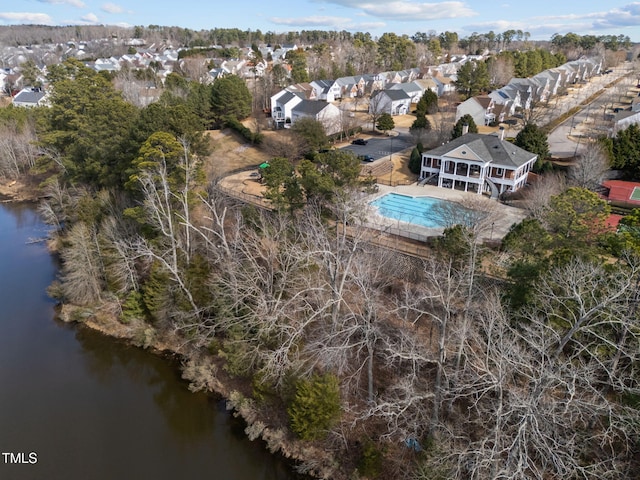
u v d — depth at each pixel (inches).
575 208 1261.1
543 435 636.1
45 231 2028.8
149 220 1299.2
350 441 942.4
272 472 936.9
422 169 2220.7
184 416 1084.5
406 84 4133.9
